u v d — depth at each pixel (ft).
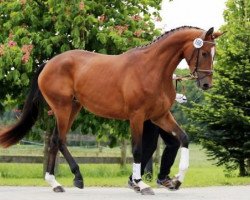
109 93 33.86
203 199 30.45
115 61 34.24
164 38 33.30
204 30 33.22
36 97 37.01
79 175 34.94
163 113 33.68
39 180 46.11
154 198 30.42
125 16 54.03
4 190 35.68
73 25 51.62
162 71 33.09
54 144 35.68
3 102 58.95
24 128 36.99
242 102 57.06
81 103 35.47
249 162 57.00
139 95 32.91
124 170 63.00
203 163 89.81
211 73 32.60
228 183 43.11
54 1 51.52
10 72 51.90
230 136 56.34
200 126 58.59
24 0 52.70
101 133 55.83
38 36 52.03
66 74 35.47
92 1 53.31
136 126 33.12
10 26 52.90
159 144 58.29
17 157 62.90
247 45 57.26
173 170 68.13
